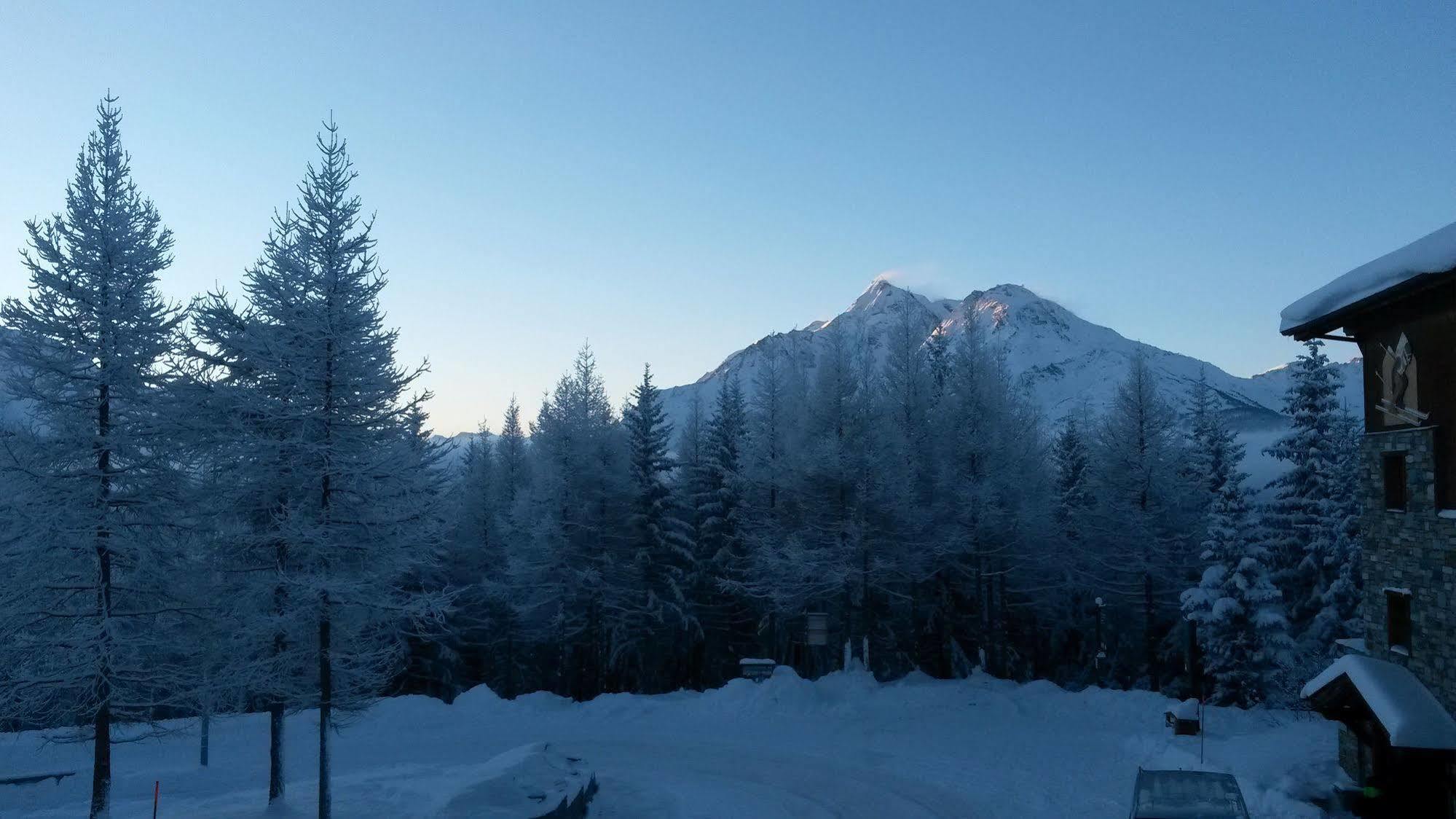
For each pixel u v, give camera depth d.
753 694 33.25
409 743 29.28
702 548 45.28
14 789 22.48
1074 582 43.53
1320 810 16.94
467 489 49.06
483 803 18.06
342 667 19.77
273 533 19.02
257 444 18.95
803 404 40.12
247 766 26.11
